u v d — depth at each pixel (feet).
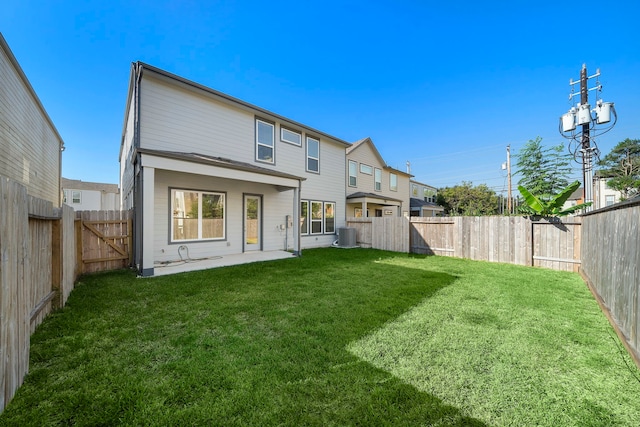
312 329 9.99
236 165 23.15
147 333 9.57
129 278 17.92
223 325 10.36
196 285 16.19
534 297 14.12
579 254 20.81
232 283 16.74
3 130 19.01
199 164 20.95
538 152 49.03
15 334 6.25
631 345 8.34
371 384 6.68
